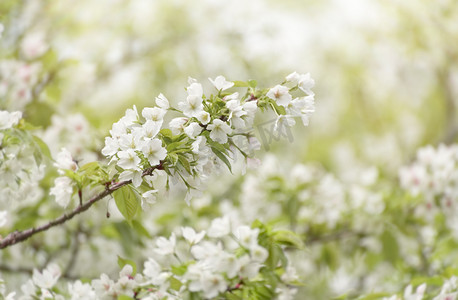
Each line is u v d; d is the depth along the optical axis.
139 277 3.03
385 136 12.41
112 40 7.99
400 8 9.74
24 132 3.18
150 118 2.62
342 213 5.43
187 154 2.54
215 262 2.76
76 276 5.10
